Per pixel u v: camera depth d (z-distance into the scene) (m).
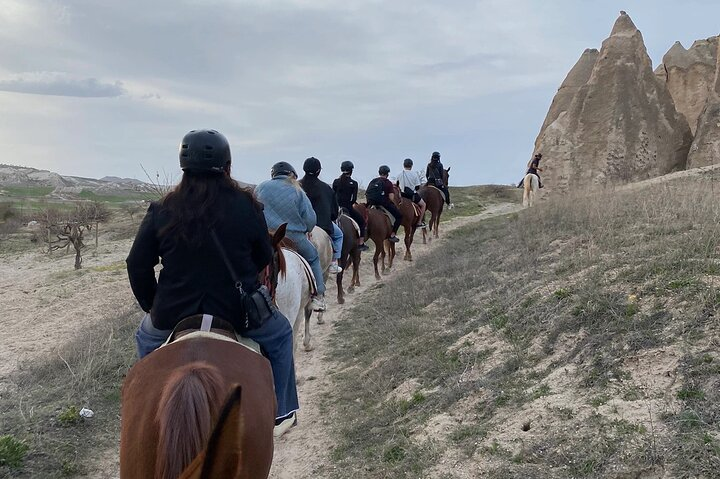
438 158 20.64
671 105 28.83
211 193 3.36
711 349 5.06
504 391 5.72
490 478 4.45
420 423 5.71
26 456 5.68
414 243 19.67
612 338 5.80
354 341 9.35
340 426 6.33
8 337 11.43
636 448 4.22
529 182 24.69
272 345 3.76
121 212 48.50
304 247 6.70
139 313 11.34
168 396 2.58
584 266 7.99
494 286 9.05
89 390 7.31
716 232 7.39
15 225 42.03
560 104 36.78
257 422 2.82
